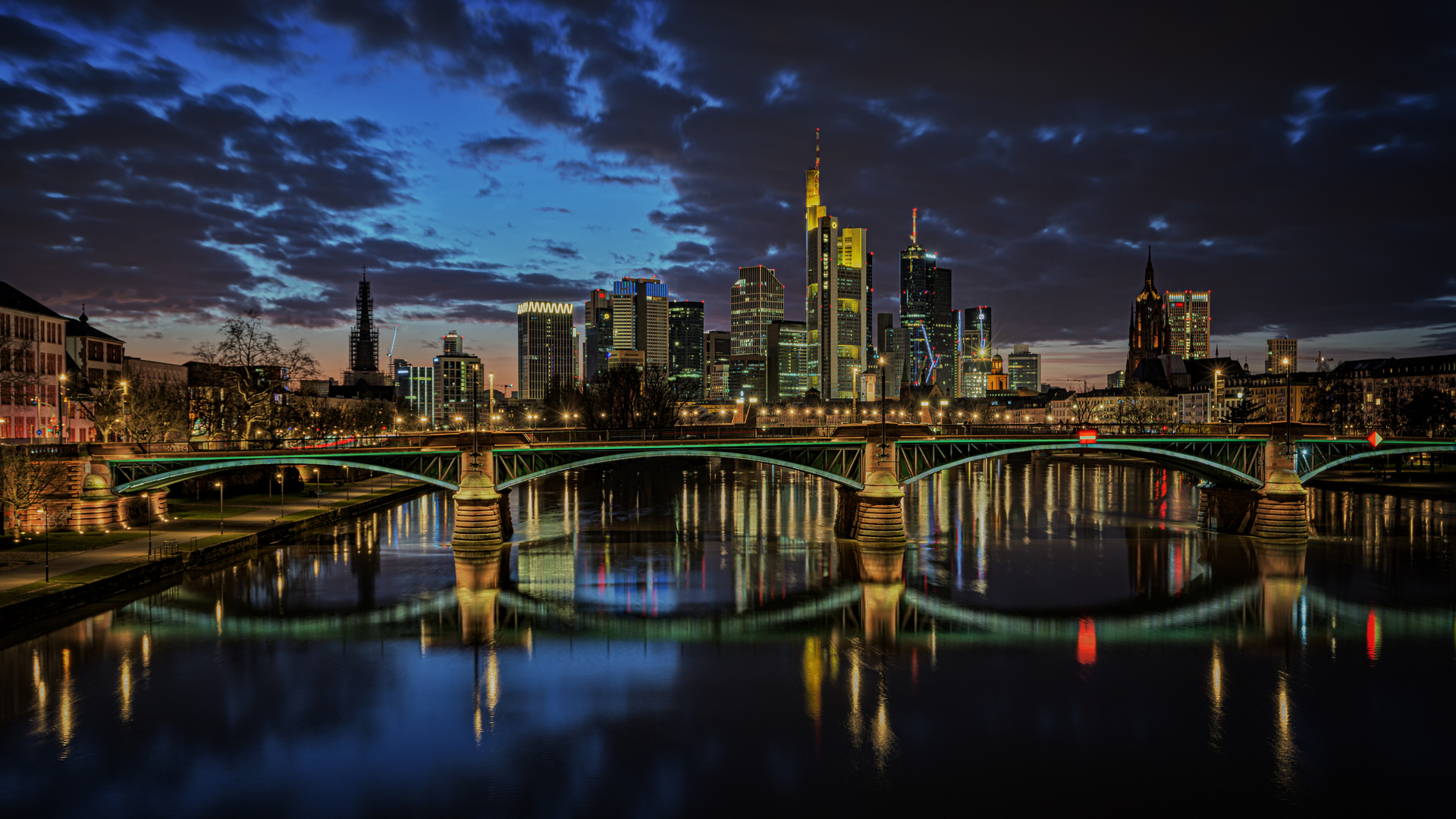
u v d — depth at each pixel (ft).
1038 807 112.78
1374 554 275.39
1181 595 219.82
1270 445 305.73
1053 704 146.10
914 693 151.33
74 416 392.47
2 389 335.47
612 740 132.36
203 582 228.22
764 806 112.88
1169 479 558.15
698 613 201.46
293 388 428.56
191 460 265.34
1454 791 116.98
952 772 122.21
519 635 184.55
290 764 124.16
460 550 272.10
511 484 280.10
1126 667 164.76
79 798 114.62
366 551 277.03
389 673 161.07
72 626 185.06
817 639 182.91
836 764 124.67
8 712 141.49
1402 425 554.87
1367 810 112.37
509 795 115.65
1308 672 162.09
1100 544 294.25
